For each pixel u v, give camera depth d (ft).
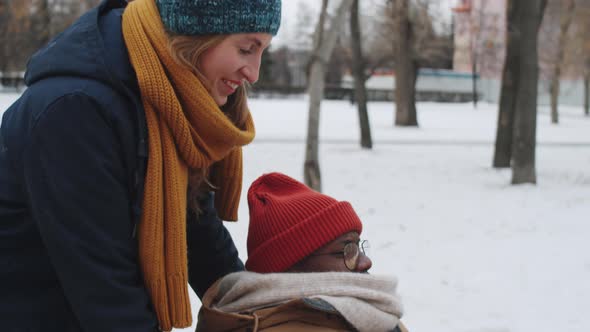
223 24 4.90
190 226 6.37
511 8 42.57
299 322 5.09
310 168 22.11
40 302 4.97
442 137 71.82
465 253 20.63
